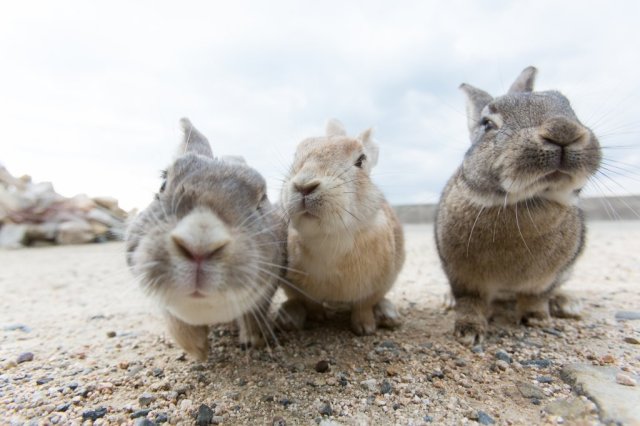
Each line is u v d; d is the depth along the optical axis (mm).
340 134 408
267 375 272
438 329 350
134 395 248
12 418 220
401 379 260
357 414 224
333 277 318
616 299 418
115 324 388
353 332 346
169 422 220
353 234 310
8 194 1176
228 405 235
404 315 392
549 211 304
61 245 1132
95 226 1178
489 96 374
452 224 337
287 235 321
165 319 278
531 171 278
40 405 233
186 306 225
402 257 389
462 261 335
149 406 234
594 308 390
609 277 528
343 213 292
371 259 321
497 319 367
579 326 341
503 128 306
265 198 282
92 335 356
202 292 205
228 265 210
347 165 312
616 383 238
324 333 345
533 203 304
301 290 333
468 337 314
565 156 274
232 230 220
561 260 331
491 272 330
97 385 255
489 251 321
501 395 239
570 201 307
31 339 346
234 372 277
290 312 354
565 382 250
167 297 215
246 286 222
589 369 257
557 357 282
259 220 250
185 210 223
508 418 215
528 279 330
